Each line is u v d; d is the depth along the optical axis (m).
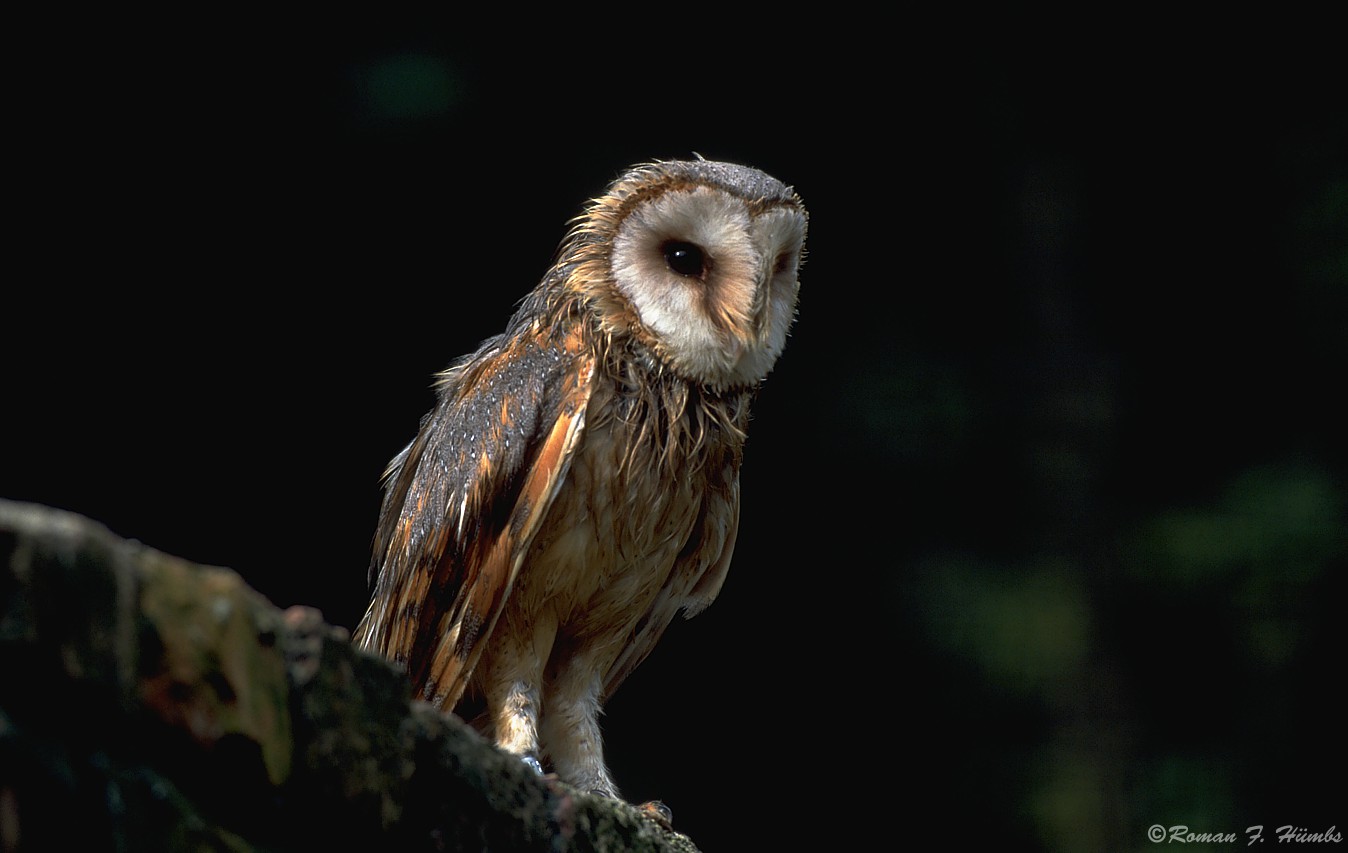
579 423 5.12
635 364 5.31
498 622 5.27
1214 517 16.14
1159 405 17.61
